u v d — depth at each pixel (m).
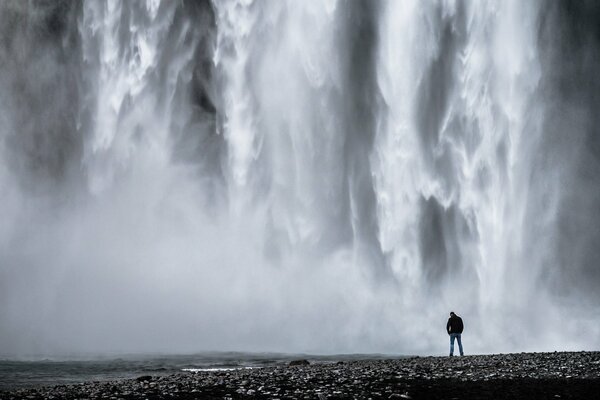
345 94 38.03
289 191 37.53
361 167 37.38
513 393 12.82
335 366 19.30
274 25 38.91
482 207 36.31
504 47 37.84
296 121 38.06
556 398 12.16
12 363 23.53
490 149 36.91
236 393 13.21
